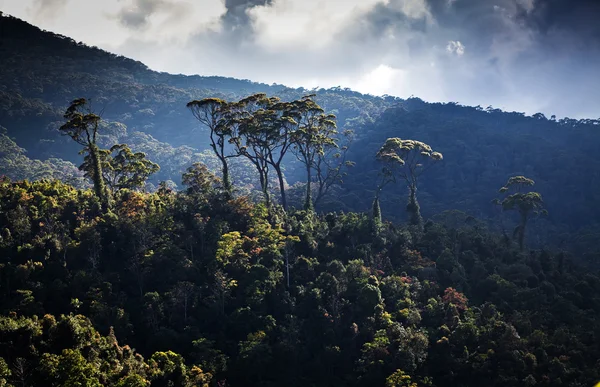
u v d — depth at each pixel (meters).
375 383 60.03
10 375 45.09
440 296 74.38
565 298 78.00
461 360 62.34
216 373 58.09
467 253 85.38
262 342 61.47
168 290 65.56
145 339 61.00
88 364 46.81
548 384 59.78
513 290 76.19
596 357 64.06
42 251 65.94
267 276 69.19
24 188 77.31
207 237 74.62
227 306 66.62
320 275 71.06
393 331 63.28
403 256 82.19
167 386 52.28
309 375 62.16
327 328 65.25
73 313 59.62
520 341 63.47
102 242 70.25
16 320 53.19
